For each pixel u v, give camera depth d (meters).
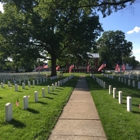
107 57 85.06
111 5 17.28
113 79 27.78
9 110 6.86
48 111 8.20
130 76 28.30
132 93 13.59
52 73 37.34
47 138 5.34
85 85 20.20
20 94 13.69
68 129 6.05
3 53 32.03
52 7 17.52
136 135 5.46
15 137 5.39
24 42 30.58
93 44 36.56
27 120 6.92
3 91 15.77
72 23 31.97
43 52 37.50
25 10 31.42
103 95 12.48
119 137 5.33
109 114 7.63
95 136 5.47
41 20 31.67
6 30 30.45
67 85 19.69
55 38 29.86
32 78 30.23
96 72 59.72
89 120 6.98
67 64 62.53
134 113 7.80
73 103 10.11
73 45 37.81
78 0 16.67
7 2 30.11
